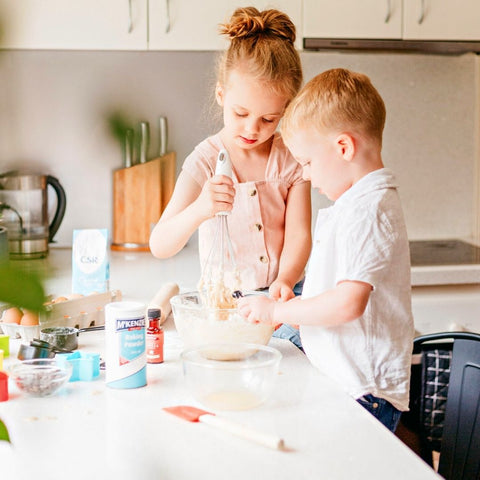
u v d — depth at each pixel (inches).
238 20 59.3
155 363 48.5
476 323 95.1
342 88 48.7
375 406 46.6
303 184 66.5
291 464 30.8
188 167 65.2
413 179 119.9
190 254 110.9
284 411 38.5
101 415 37.5
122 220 115.2
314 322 45.1
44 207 104.0
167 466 30.4
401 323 47.5
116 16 99.0
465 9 102.9
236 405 38.6
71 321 57.9
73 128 115.4
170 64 116.0
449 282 97.0
